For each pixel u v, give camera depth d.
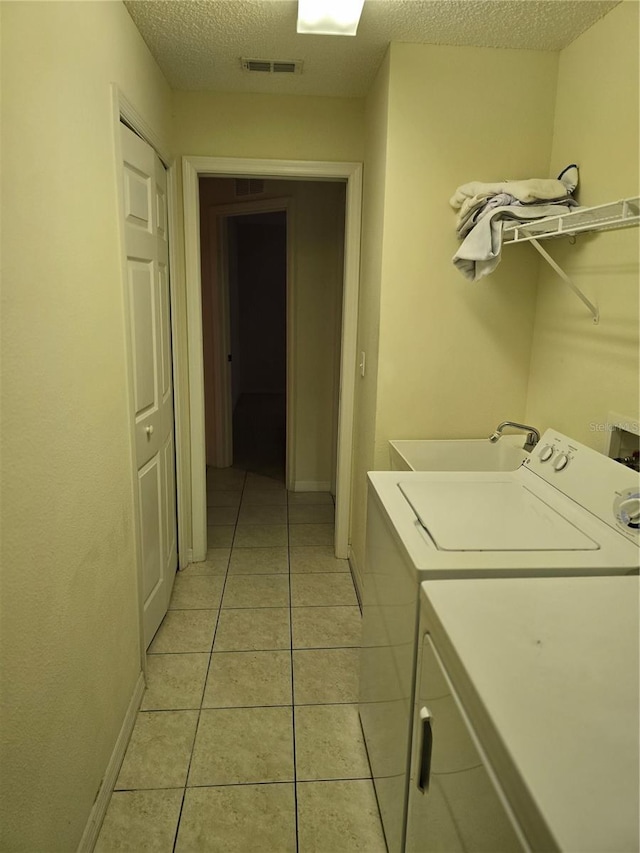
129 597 1.81
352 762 1.74
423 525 1.38
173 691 2.04
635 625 0.98
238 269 7.72
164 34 1.97
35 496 1.07
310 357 3.95
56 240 1.17
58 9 1.17
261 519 3.64
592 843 0.58
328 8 1.69
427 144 2.14
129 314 1.78
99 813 1.49
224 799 1.60
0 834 0.95
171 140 2.52
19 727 1.02
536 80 2.11
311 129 2.62
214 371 4.52
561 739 0.71
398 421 2.36
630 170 1.67
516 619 0.99
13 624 0.98
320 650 2.29
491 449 2.31
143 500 2.09
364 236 2.66
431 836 1.04
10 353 0.96
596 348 1.83
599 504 1.43
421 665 1.13
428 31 1.96
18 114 0.99
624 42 1.69
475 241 1.84
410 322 2.28
